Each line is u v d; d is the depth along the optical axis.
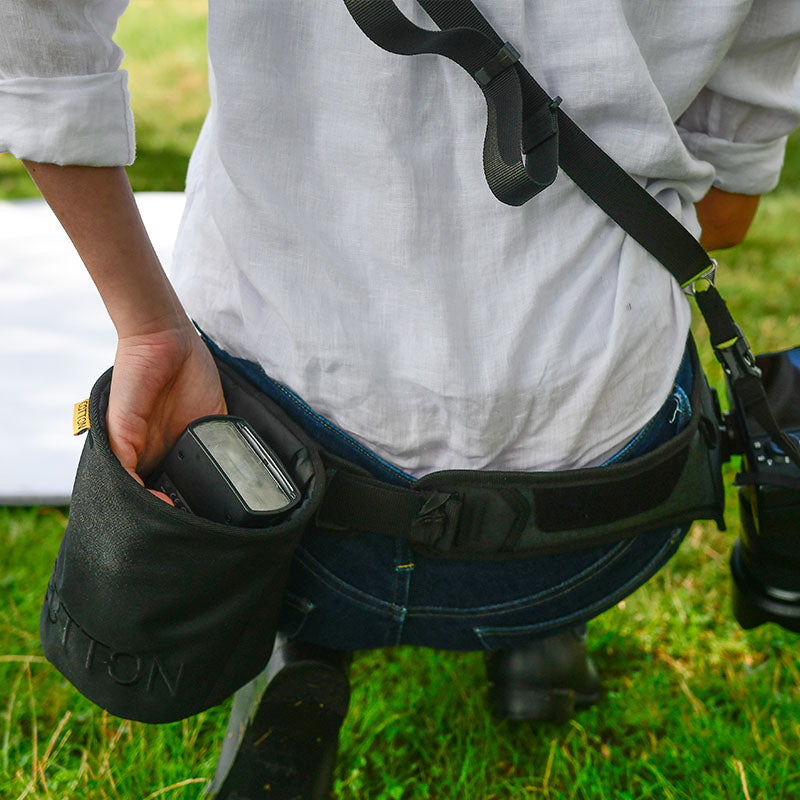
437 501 1.16
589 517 1.20
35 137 1.03
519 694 1.86
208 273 1.22
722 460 1.43
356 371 1.12
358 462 1.19
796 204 4.65
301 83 1.05
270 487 1.14
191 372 1.21
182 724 1.91
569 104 1.05
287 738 1.40
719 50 1.08
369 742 1.86
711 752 1.86
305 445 1.17
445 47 0.96
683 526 1.32
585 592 1.29
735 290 3.68
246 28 1.03
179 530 1.07
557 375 1.11
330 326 1.11
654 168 1.09
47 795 1.74
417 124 1.04
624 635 2.17
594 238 1.11
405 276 1.07
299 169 1.08
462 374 1.09
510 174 0.96
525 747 1.92
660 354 1.18
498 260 1.07
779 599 1.45
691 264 1.14
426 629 1.31
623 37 1.01
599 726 1.97
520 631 1.31
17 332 3.20
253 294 1.18
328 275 1.10
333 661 1.37
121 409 1.16
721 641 2.16
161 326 1.18
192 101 5.94
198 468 1.16
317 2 1.01
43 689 2.03
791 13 1.18
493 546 1.20
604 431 1.17
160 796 1.74
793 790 1.78
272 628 1.23
